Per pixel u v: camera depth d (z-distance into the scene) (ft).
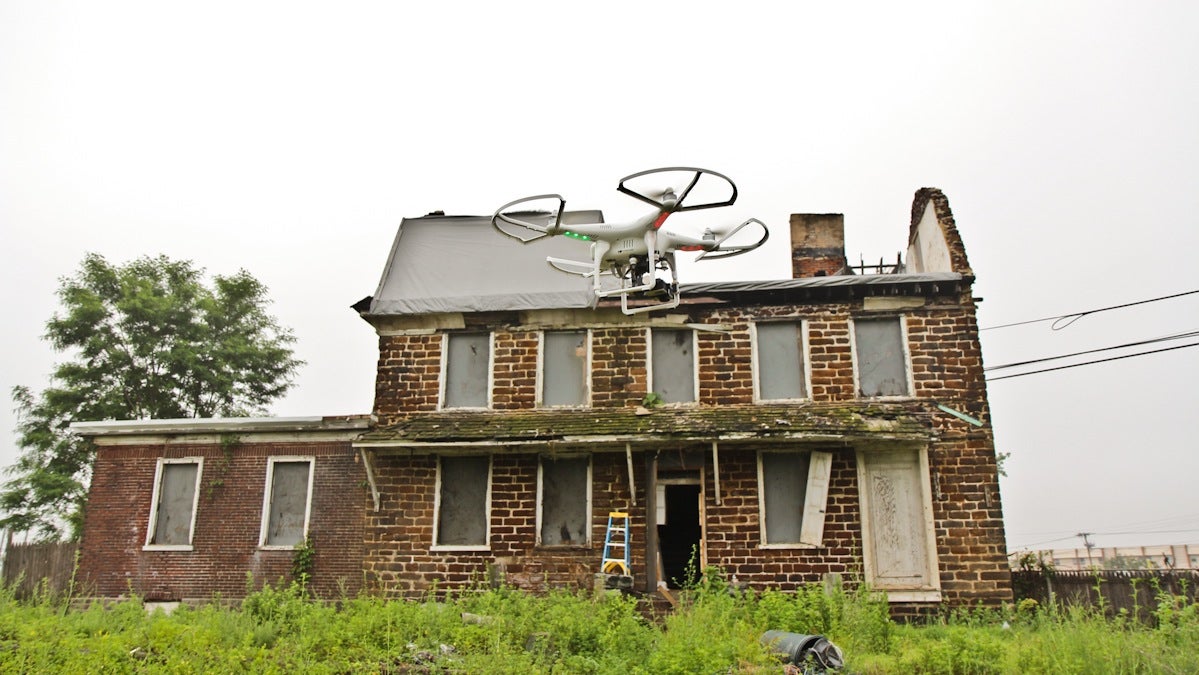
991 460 53.26
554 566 54.85
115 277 107.55
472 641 36.06
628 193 33.71
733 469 54.95
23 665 30.89
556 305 59.62
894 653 37.32
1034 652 32.86
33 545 60.23
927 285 56.24
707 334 58.59
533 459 57.00
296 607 42.55
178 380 105.81
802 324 57.82
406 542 56.65
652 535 54.29
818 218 68.23
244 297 117.50
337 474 58.95
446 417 59.06
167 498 60.54
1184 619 33.30
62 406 100.01
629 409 57.67
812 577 52.54
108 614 45.98
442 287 62.75
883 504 53.52
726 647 33.24
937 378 55.36
